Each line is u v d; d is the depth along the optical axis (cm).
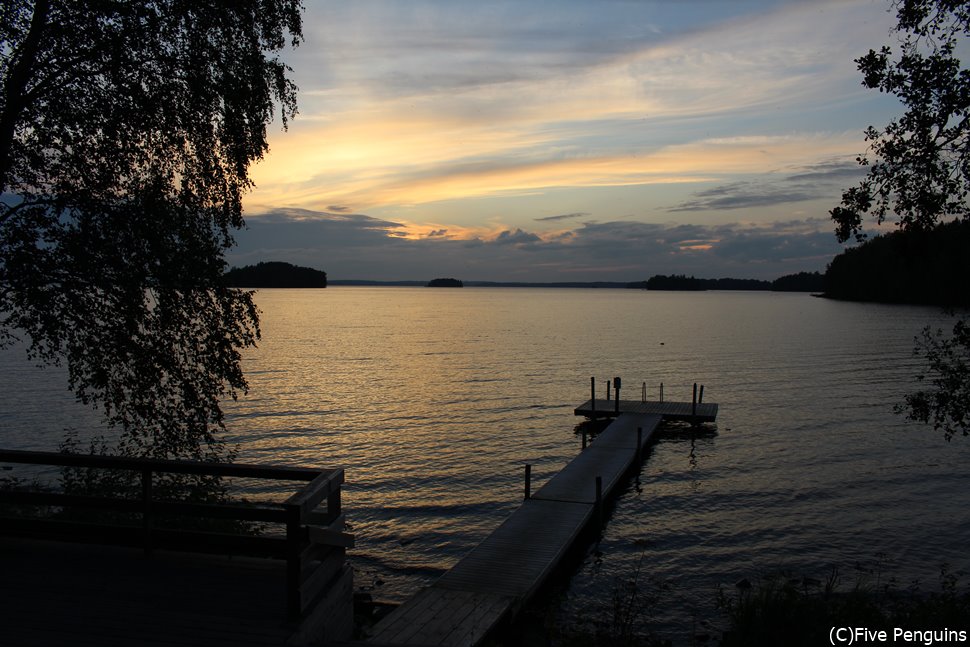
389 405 3756
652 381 4719
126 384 1155
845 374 4981
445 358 6056
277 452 2705
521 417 3472
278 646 511
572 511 1761
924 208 930
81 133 1054
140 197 1091
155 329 1145
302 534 546
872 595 1211
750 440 2952
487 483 2320
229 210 1198
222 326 1195
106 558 668
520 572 1357
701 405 3369
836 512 1998
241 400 3853
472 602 1204
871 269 16238
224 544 650
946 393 998
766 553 1684
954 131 904
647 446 2764
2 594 588
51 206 1062
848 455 2689
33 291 1028
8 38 989
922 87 899
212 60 1102
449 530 1861
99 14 1012
